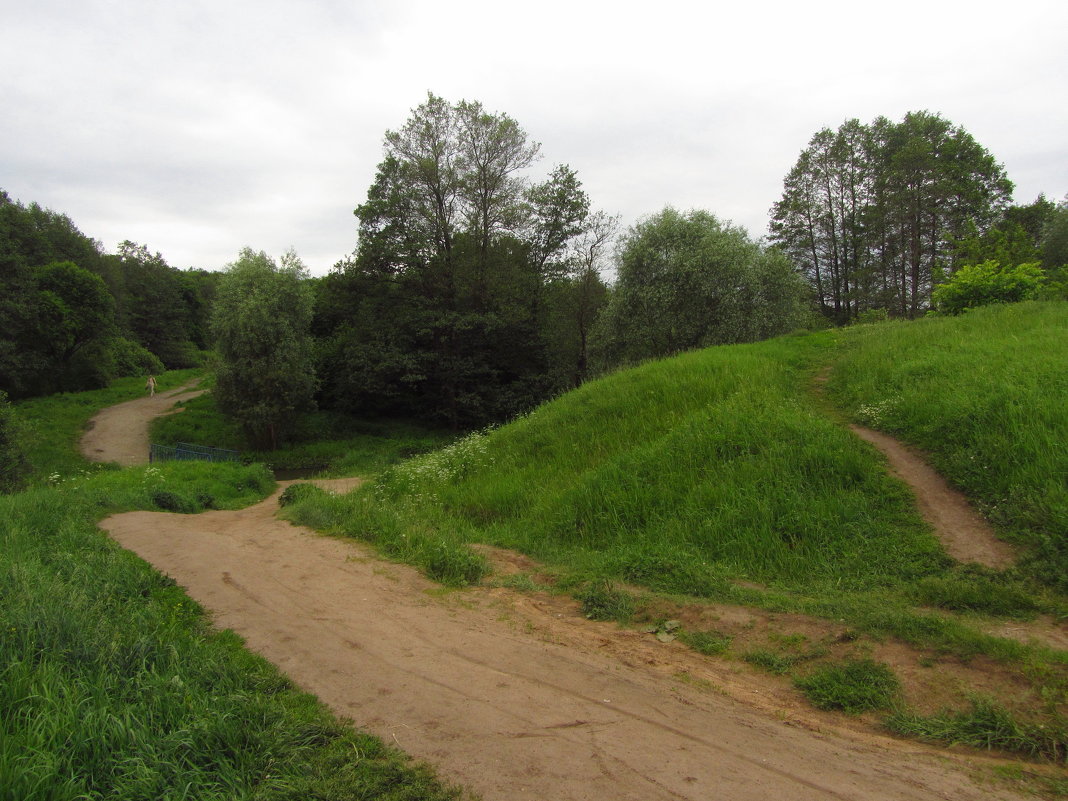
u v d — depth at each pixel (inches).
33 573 206.4
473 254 1301.7
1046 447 248.4
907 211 1256.2
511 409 1305.4
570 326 1349.7
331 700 148.1
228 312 1080.2
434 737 131.6
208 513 533.3
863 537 242.2
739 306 930.1
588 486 339.6
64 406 1409.9
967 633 167.0
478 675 165.2
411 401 1414.9
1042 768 123.9
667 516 293.6
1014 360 355.3
